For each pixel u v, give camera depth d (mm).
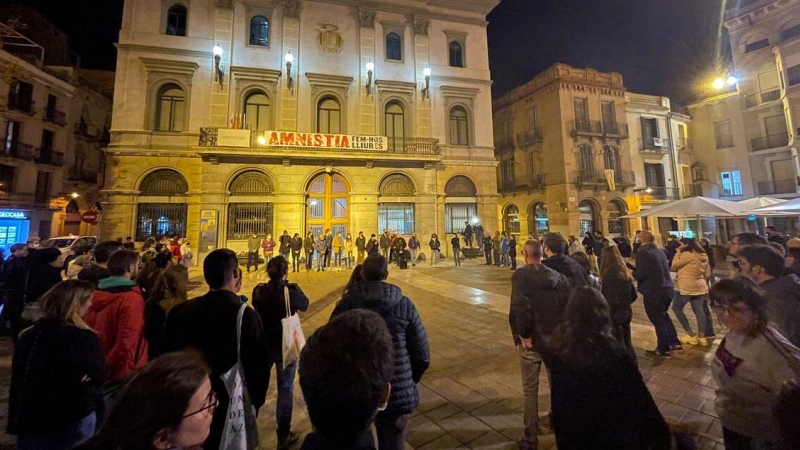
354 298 2516
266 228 17688
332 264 18109
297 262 16234
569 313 1983
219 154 16703
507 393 4258
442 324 7496
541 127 26578
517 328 3182
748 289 2049
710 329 5773
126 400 1062
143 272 4777
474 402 4055
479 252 19953
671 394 4082
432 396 4227
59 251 5941
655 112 27531
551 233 4094
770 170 24656
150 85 17000
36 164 24078
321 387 1184
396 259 17281
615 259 4594
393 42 20797
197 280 13227
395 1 20578
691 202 9125
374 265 2662
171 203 16906
